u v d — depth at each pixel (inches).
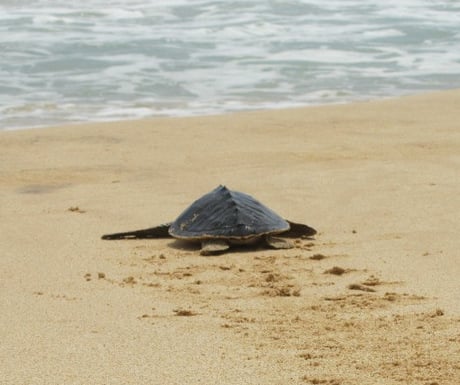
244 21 1136.2
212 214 378.6
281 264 349.7
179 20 1151.0
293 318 276.7
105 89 797.2
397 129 634.2
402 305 290.4
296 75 867.4
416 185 479.2
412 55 964.6
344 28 1101.7
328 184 485.4
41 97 762.8
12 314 287.6
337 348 244.8
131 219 426.3
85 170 530.9
